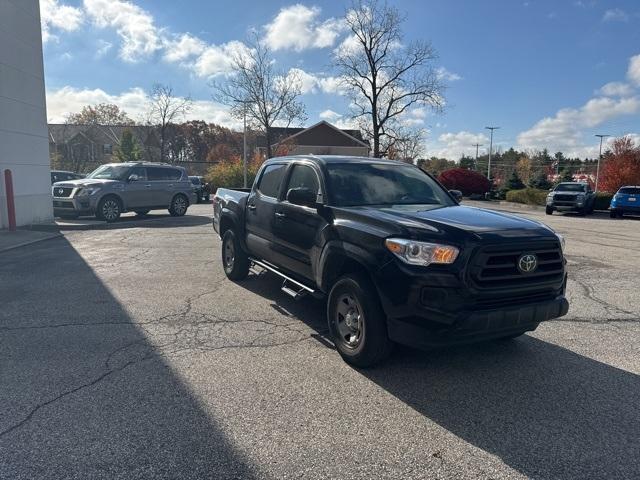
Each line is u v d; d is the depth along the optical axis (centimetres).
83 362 431
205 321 556
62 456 289
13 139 1338
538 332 536
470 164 9306
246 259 738
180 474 275
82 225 1469
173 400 362
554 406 364
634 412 356
